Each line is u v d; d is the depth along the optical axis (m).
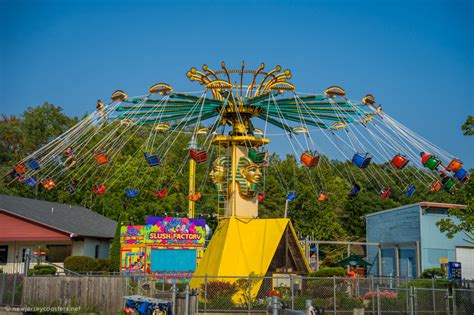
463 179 17.98
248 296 17.03
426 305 18.69
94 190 24.03
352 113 19.25
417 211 32.44
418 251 31.78
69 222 35.19
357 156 17.98
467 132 19.19
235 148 20.23
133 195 24.22
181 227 29.56
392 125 18.52
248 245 19.16
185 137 57.28
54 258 34.56
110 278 17.69
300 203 47.69
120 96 18.27
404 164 18.16
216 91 19.86
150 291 19.00
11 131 57.56
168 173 46.66
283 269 18.77
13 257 33.56
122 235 29.34
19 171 18.72
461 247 32.06
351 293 19.47
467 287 21.16
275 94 19.45
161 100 18.55
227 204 20.31
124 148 48.62
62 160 18.98
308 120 20.80
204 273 19.31
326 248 48.59
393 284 22.78
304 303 17.44
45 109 58.50
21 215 32.78
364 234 52.69
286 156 51.25
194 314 15.52
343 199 50.31
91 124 19.05
